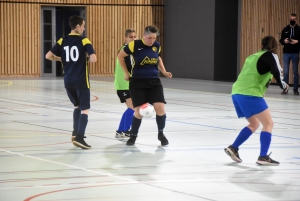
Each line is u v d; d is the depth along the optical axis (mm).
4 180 7723
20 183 7547
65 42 10344
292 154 9906
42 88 24016
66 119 14398
